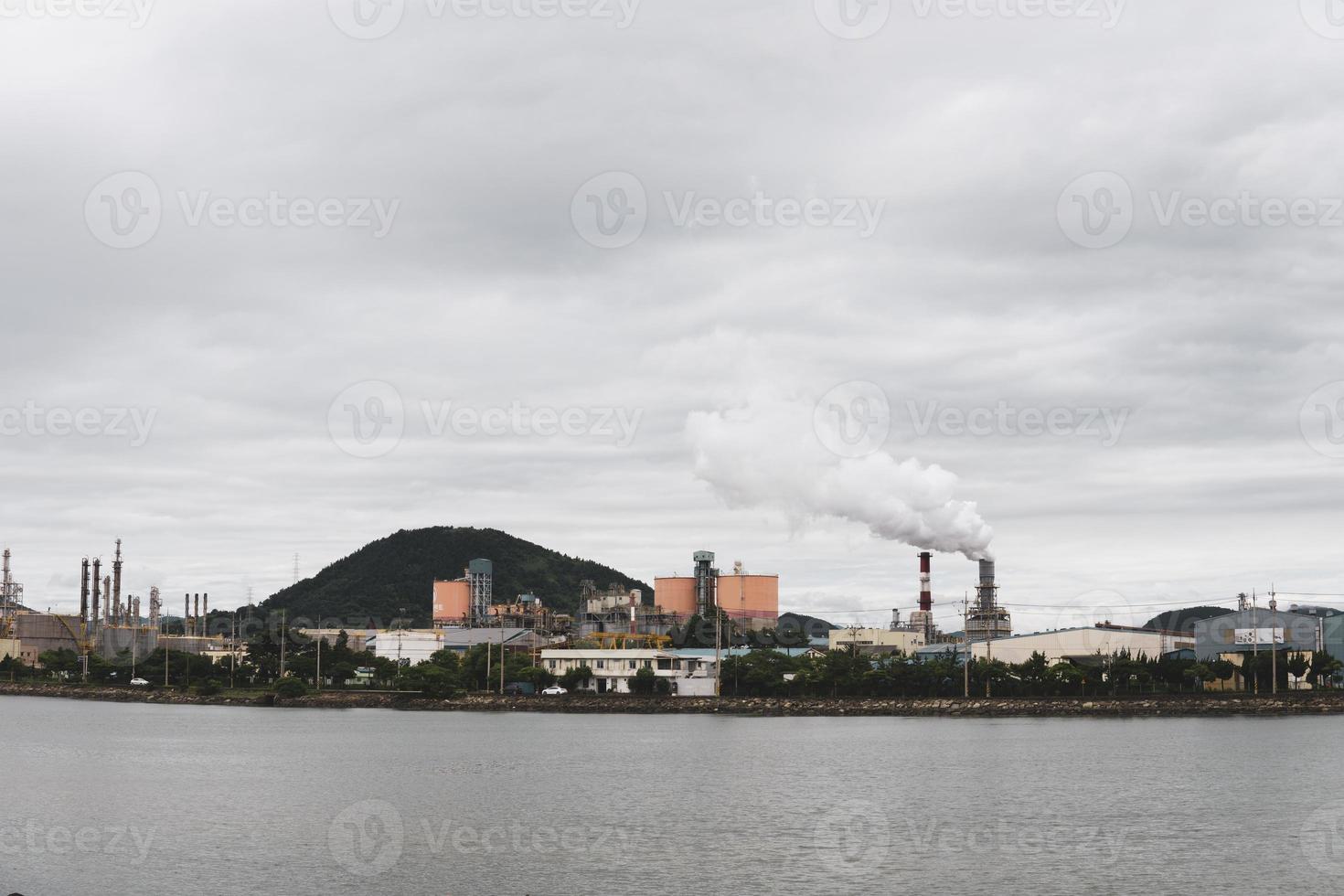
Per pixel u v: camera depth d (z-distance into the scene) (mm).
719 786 152000
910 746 196875
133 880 99375
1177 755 179750
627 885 98062
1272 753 180750
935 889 97125
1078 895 95312
